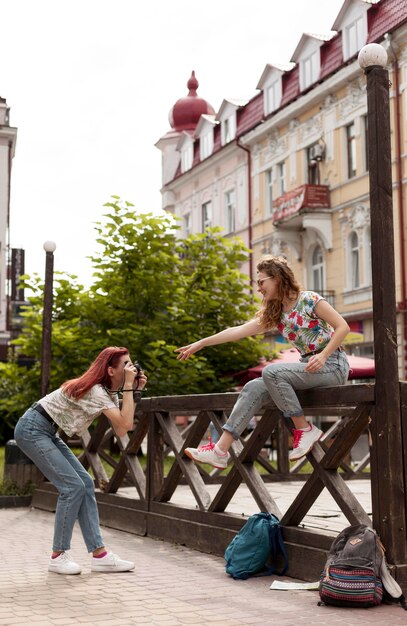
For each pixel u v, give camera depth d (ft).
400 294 79.87
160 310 64.54
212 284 65.31
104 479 29.84
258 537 19.01
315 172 97.66
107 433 30.27
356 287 90.07
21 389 65.92
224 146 116.37
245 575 18.74
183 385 60.13
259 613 15.25
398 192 80.84
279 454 39.37
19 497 35.76
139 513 26.40
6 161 125.49
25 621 14.67
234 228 117.50
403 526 16.30
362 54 17.10
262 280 18.21
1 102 126.41
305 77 98.37
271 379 17.75
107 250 62.90
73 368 59.72
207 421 22.98
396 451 16.43
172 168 143.33
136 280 62.23
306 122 98.12
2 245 124.57
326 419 83.76
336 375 18.03
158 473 26.14
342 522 22.06
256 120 109.60
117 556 20.40
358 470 39.78
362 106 87.61
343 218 91.04
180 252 67.46
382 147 16.93
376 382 16.67
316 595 16.87
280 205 99.04
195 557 21.76
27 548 23.82
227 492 22.07
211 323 64.44
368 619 14.60
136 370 19.74
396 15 81.66
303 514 19.25
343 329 17.15
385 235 16.83
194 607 15.81
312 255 98.43
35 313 62.28
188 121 145.18
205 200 126.00
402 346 79.30
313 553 18.06
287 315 18.19
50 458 19.75
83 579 18.85
